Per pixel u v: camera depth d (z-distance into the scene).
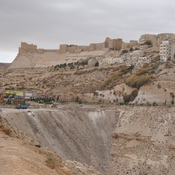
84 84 170.12
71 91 166.75
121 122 102.31
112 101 139.38
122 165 84.19
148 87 123.00
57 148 76.06
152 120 94.06
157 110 97.69
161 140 86.06
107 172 81.25
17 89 183.38
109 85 153.50
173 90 115.38
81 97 154.12
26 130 72.94
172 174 75.62
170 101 113.38
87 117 101.81
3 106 97.81
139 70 151.38
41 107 107.81
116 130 99.44
